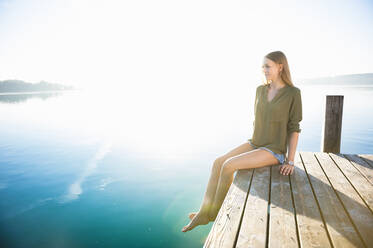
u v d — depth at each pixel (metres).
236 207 1.88
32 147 10.09
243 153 2.62
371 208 1.80
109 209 4.70
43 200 5.18
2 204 5.05
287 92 2.54
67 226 4.11
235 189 2.18
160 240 3.61
